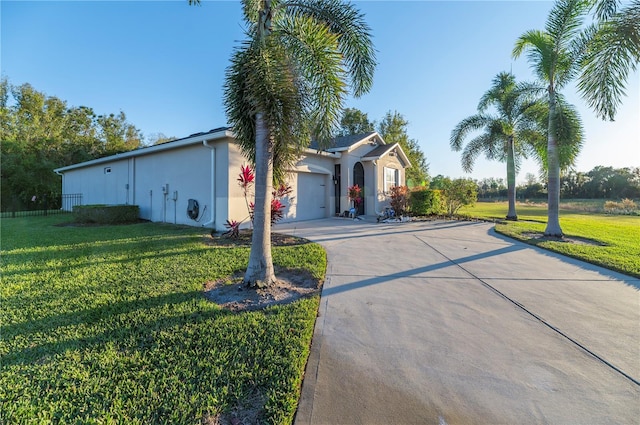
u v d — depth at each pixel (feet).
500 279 15.39
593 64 19.94
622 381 7.16
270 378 7.17
